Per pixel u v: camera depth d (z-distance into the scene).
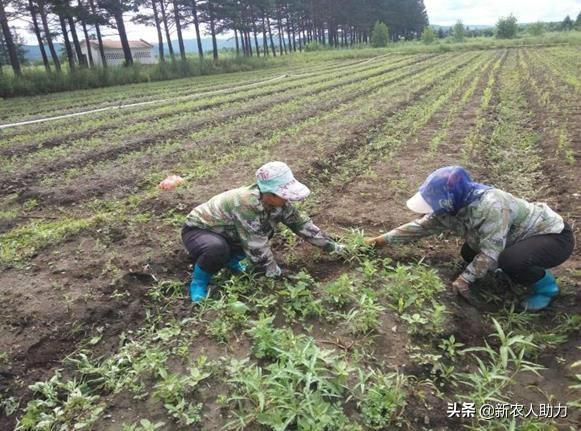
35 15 28.22
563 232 3.87
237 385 3.23
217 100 16.72
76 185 7.62
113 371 3.42
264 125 11.66
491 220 3.70
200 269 4.19
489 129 10.39
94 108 16.73
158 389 3.25
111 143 10.41
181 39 38.56
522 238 3.89
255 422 2.95
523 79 18.53
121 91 23.23
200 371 3.32
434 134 9.94
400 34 97.31
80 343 3.79
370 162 8.20
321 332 3.80
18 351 3.61
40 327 3.87
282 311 4.05
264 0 50.81
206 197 6.54
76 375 3.49
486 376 3.22
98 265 4.74
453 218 4.09
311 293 4.24
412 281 4.27
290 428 2.90
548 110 11.79
